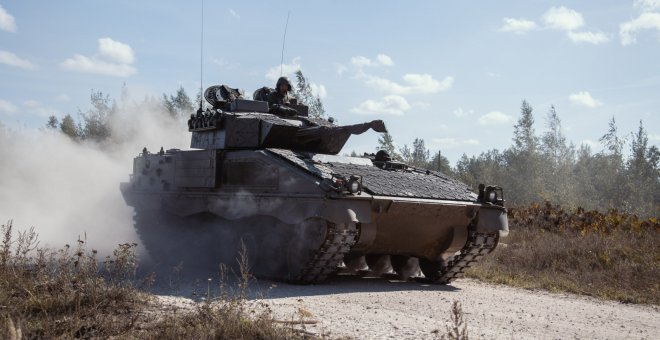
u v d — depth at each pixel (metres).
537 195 45.56
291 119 15.88
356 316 9.51
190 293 11.18
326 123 16.17
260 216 14.19
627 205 46.94
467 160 61.28
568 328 9.49
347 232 12.38
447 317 9.88
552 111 56.16
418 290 13.21
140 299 9.62
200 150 15.34
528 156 49.16
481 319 9.89
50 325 7.79
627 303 12.91
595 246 18.33
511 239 21.98
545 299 12.73
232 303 8.59
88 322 8.04
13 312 8.20
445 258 14.67
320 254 12.54
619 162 52.16
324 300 11.08
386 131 13.77
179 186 16.03
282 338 7.57
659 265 16.25
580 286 14.56
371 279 15.04
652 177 51.66
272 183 13.33
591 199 50.06
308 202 12.41
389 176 14.11
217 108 16.33
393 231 13.44
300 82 34.28
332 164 13.83
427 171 15.73
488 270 16.59
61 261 10.56
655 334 9.34
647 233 21.58
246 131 14.71
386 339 7.92
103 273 12.20
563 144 55.56
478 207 14.02
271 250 13.78
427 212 13.31
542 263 17.61
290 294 11.65
